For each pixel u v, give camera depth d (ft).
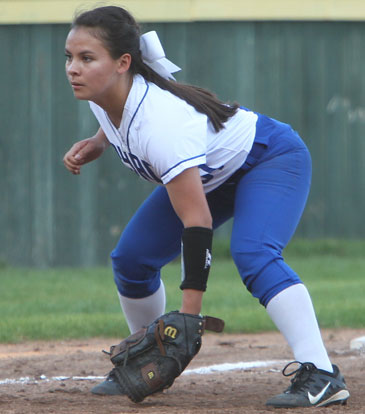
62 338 74.08
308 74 156.35
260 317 81.92
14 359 61.36
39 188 149.79
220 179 40.70
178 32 152.35
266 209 39.73
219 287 115.34
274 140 41.22
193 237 37.09
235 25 153.89
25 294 110.11
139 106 37.17
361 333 76.59
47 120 149.59
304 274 132.67
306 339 39.11
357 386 47.83
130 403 41.78
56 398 43.45
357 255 154.20
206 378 52.19
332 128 157.58
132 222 44.21
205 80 153.38
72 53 36.91
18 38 149.59
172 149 36.52
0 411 39.09
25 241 149.89
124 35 36.94
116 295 108.47
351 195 158.51
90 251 150.30
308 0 154.92
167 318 38.65
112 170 150.41
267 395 44.96
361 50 157.17
